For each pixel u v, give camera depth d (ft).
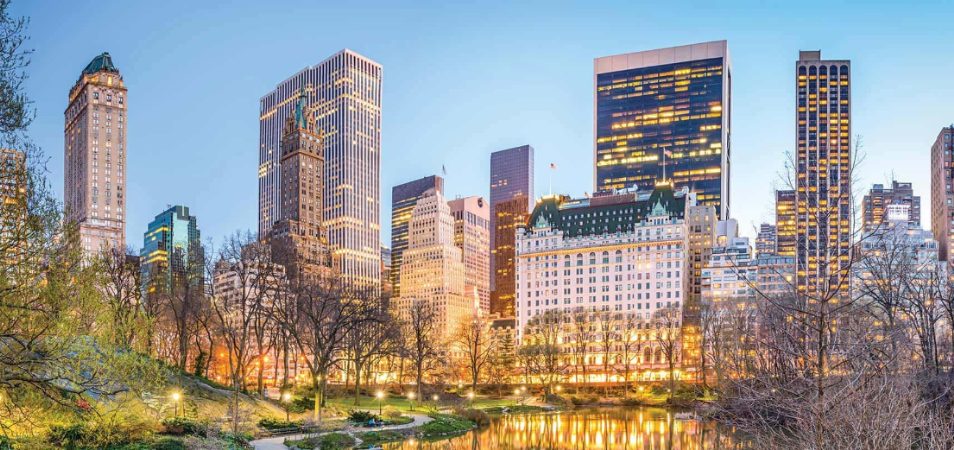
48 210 111.75
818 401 68.69
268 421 227.20
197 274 331.98
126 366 126.00
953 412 80.64
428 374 579.89
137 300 279.90
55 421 131.23
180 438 158.61
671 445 259.39
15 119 103.30
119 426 145.07
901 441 69.92
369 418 270.67
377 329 388.37
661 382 579.07
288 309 313.53
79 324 119.55
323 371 287.07
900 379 80.07
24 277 107.86
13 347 107.76
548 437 288.30
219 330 336.70
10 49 103.14
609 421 364.99
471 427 307.78
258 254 303.89
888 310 135.13
